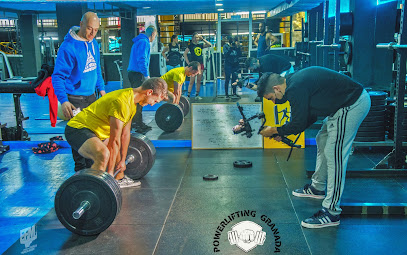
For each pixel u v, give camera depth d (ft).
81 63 13.51
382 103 16.02
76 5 18.15
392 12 19.24
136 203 11.59
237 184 13.14
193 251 8.67
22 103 33.81
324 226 9.78
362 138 16.19
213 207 11.18
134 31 26.17
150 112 27.50
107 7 24.94
